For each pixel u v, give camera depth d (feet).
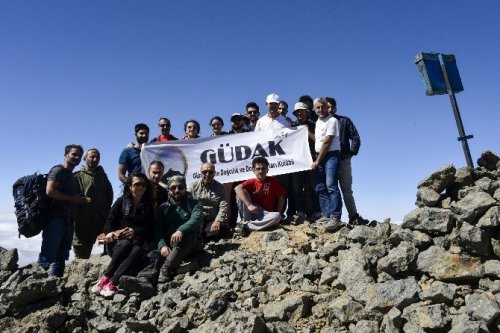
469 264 11.60
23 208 14.14
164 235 14.51
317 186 18.38
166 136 20.95
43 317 11.77
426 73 15.29
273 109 20.22
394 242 13.28
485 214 12.01
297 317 11.15
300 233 16.44
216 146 20.17
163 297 12.64
